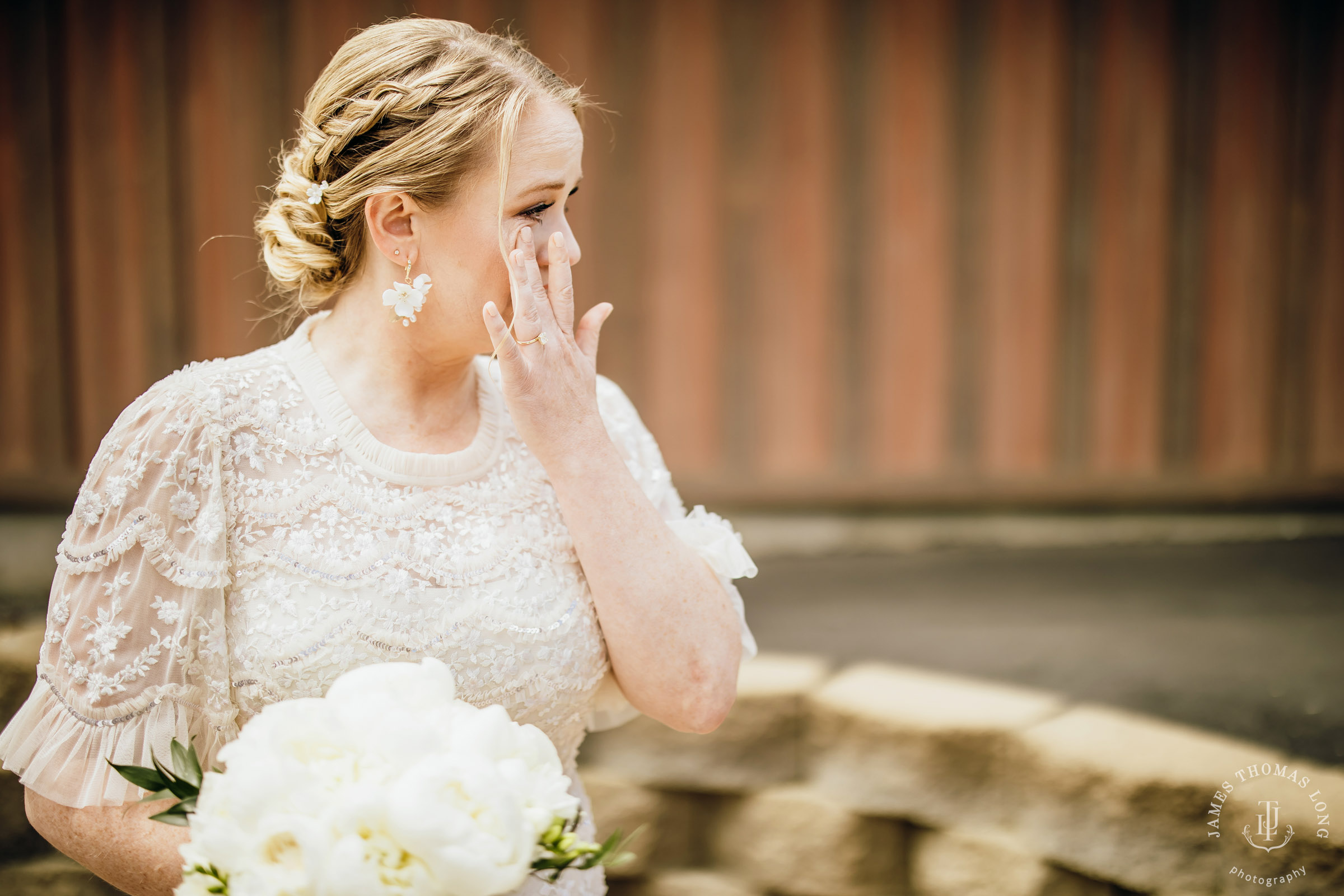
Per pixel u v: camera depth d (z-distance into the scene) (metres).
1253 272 5.13
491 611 1.25
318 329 1.33
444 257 1.24
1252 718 2.61
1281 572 4.27
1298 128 5.06
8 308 4.95
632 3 4.94
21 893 2.41
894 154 5.04
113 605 1.12
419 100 1.20
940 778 2.58
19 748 1.15
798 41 4.98
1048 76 5.01
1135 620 3.54
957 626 3.46
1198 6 4.99
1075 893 2.42
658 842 2.78
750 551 4.79
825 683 2.85
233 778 0.88
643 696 1.35
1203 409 5.19
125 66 4.86
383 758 0.91
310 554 1.19
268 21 4.86
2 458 5.00
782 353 5.12
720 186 5.04
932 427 5.16
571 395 1.27
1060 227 5.09
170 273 4.96
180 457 1.15
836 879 2.69
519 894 1.30
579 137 1.27
